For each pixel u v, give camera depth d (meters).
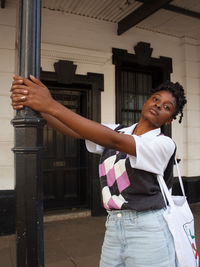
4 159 4.41
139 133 1.51
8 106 4.45
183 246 1.35
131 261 1.37
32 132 1.17
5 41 4.44
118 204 1.39
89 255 3.58
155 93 1.51
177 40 6.33
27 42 1.18
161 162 1.33
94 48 5.34
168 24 5.69
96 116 5.27
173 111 1.48
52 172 5.34
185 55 6.30
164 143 1.32
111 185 1.46
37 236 1.18
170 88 1.48
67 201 5.45
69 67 4.98
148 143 1.25
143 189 1.36
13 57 4.48
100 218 5.17
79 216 5.20
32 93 1.08
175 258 1.37
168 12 5.17
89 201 5.40
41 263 1.19
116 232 1.42
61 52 4.98
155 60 5.96
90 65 5.27
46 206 5.27
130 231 1.37
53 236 4.26
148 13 4.59
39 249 1.18
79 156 5.57
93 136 1.12
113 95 5.48
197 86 6.45
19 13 1.26
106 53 5.32
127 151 1.22
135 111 6.11
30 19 1.20
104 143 1.15
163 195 1.39
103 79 5.36
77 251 3.71
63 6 4.89
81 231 4.48
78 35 5.19
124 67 5.95
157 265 1.32
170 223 1.36
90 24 5.30
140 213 1.37
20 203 1.17
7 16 4.45
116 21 5.48
